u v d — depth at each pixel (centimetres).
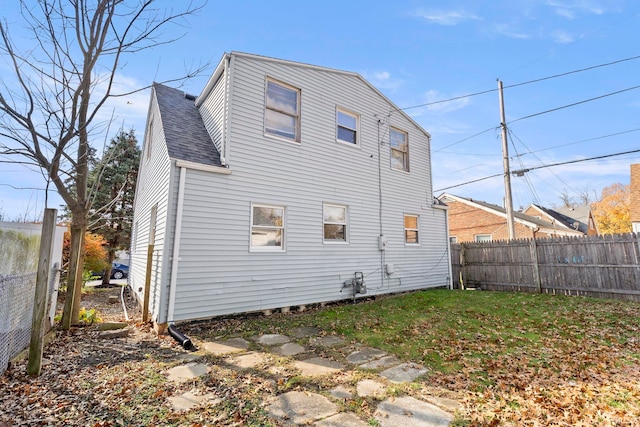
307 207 779
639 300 802
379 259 926
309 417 273
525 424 261
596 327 564
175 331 521
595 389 326
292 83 788
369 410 286
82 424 259
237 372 375
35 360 358
